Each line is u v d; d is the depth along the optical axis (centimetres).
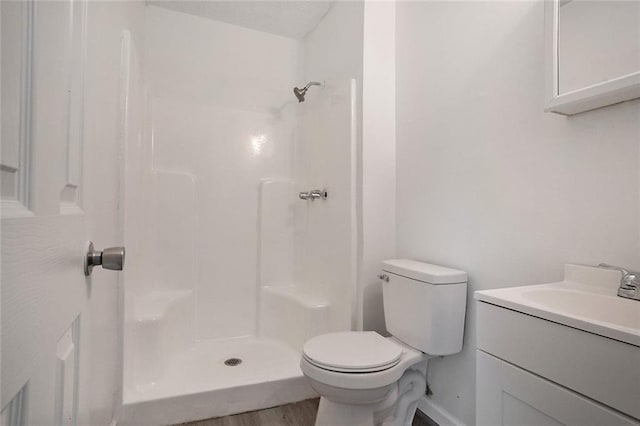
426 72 173
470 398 142
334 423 123
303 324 205
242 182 241
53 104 48
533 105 121
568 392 70
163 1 217
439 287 136
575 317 70
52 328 45
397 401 144
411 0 185
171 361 193
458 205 152
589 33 101
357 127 192
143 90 200
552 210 114
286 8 224
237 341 229
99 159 100
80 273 60
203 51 233
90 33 82
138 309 179
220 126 236
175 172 220
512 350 83
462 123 151
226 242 235
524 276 123
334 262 202
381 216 190
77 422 59
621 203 97
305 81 258
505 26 133
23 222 36
